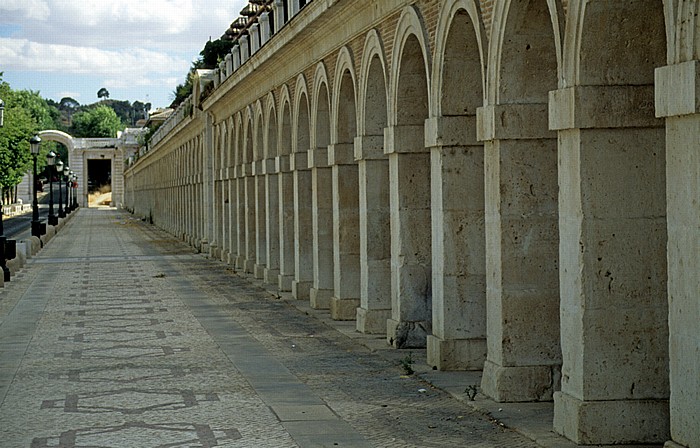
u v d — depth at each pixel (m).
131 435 11.74
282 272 28.83
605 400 10.77
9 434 11.86
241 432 11.84
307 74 25.09
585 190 10.67
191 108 51.97
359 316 20.25
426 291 17.88
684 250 8.79
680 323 8.91
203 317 23.34
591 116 10.59
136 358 17.44
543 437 11.11
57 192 173.62
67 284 32.31
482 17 13.43
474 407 12.78
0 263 32.97
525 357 12.98
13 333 20.81
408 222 17.73
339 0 19.34
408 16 16.44
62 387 14.80
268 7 34.44
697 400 8.68
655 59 10.63
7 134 84.38
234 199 39.94
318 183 24.08
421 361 16.39
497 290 13.05
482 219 15.24
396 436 11.49
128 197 143.38
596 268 10.70
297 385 14.74
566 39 10.83
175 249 52.75
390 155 17.91
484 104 13.30
